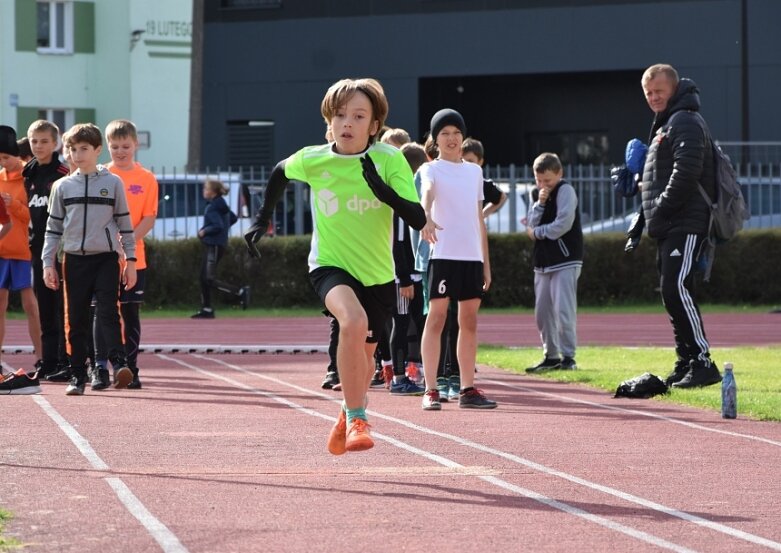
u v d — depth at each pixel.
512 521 13.11
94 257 23.69
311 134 80.25
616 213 58.09
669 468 16.33
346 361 14.87
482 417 21.08
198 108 76.06
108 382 24.81
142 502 13.77
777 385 25.17
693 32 75.31
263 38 80.75
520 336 41.72
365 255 15.39
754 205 58.19
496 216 57.03
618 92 82.31
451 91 84.69
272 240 55.41
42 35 89.12
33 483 14.78
